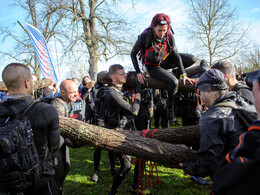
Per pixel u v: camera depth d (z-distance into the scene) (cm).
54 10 1073
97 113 358
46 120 139
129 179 324
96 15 1178
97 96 331
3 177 121
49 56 462
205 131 128
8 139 117
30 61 1302
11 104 134
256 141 78
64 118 207
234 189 71
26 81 142
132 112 221
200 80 150
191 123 334
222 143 120
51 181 152
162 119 495
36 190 140
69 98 235
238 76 439
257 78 87
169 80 242
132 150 182
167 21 219
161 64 279
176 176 327
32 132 133
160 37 223
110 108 238
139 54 261
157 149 178
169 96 259
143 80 250
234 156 89
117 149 187
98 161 328
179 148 179
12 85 139
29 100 141
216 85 141
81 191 295
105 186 308
